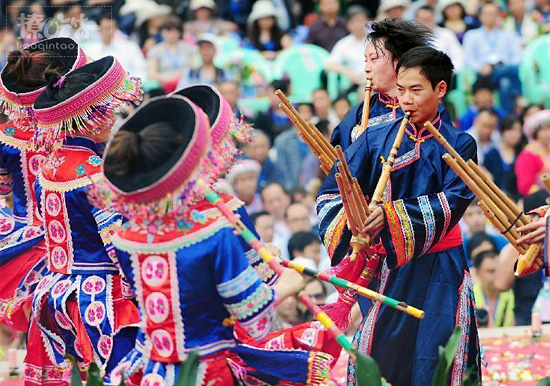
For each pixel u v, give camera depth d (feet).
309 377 35.50
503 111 91.40
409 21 43.52
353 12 93.04
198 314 33.88
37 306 41.19
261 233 71.10
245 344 37.27
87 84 40.01
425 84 39.96
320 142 42.96
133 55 88.99
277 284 34.32
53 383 42.47
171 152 32.91
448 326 40.11
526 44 101.60
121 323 40.06
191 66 90.43
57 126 40.01
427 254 40.73
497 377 52.11
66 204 40.19
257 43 98.27
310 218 76.54
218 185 74.69
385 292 40.91
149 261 33.88
